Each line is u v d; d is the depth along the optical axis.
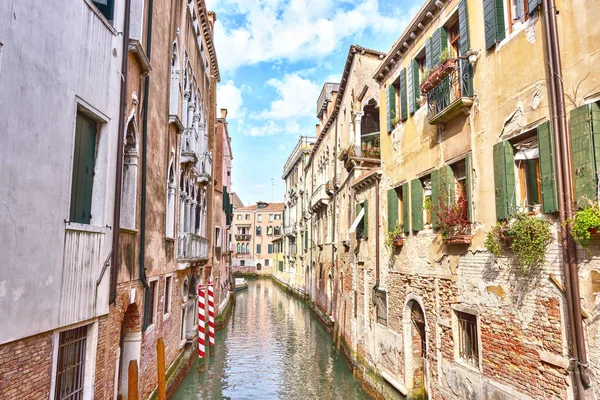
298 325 26.23
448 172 8.94
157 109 11.10
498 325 7.18
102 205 7.36
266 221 75.94
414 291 10.45
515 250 6.65
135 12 9.20
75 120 6.37
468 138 8.27
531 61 6.61
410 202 10.88
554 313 5.98
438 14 9.69
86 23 6.67
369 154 17.64
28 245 5.23
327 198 25.72
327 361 17.83
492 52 7.59
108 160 7.50
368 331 14.07
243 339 22.12
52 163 5.75
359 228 15.80
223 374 15.95
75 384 6.67
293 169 47.09
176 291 14.38
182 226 15.31
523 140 6.95
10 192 4.90
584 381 5.41
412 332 10.89
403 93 11.56
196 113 17.64
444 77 8.89
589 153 5.43
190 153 14.68
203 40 20.11
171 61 12.67
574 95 5.79
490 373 7.34
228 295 34.31
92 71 6.88
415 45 10.87
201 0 17.89
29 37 5.25
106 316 7.55
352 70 19.62
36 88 5.39
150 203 10.53
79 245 6.47
